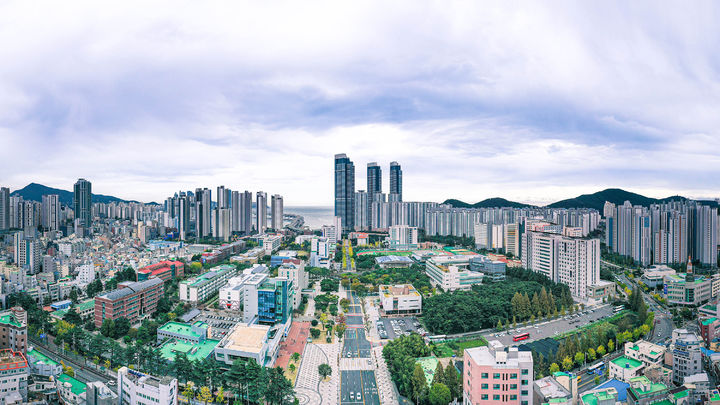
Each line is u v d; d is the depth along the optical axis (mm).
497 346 181750
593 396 196625
